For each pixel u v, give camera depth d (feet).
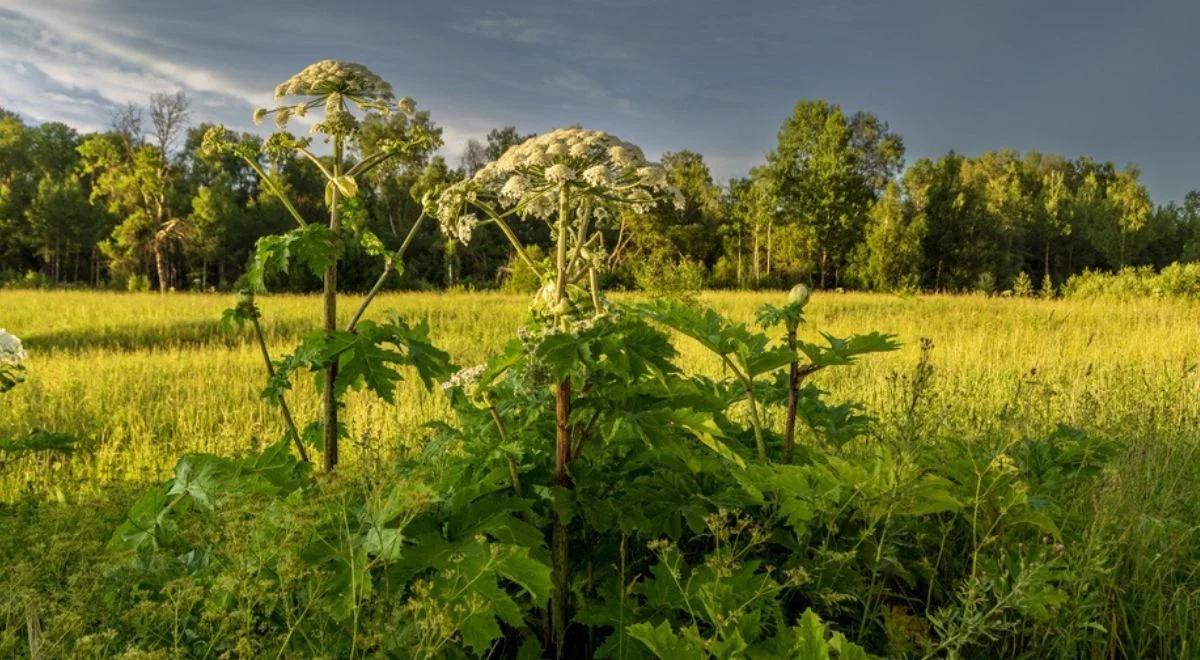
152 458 20.06
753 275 192.24
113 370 34.40
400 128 13.47
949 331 57.57
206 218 182.60
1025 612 8.27
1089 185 255.91
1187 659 9.02
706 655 6.78
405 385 28.14
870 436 15.23
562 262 9.03
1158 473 13.87
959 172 247.91
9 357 12.42
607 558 9.64
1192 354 37.73
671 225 179.01
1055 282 237.86
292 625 7.02
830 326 59.82
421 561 7.39
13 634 6.70
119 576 8.20
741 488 9.73
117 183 175.83
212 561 8.39
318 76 12.28
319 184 229.25
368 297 12.71
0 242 223.30
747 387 10.77
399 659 6.88
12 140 251.19
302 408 25.64
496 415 9.07
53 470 18.01
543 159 8.81
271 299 84.79
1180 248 249.96
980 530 10.37
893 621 8.75
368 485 9.00
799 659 6.85
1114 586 9.50
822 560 9.05
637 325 8.76
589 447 10.23
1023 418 14.99
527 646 8.33
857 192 193.57
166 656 6.28
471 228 9.85
